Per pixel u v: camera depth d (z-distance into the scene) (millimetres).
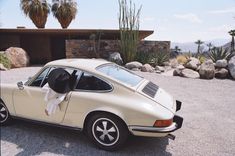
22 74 11570
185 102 6863
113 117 3699
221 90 8461
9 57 13859
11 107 4648
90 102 3818
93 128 3900
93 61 4668
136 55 14953
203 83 9656
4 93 4664
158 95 4137
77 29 15812
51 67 4375
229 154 3822
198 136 4492
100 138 3887
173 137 3715
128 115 3588
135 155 3754
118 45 15859
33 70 13047
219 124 5129
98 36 15945
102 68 4289
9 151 3848
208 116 5656
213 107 6395
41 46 18297
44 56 18391
